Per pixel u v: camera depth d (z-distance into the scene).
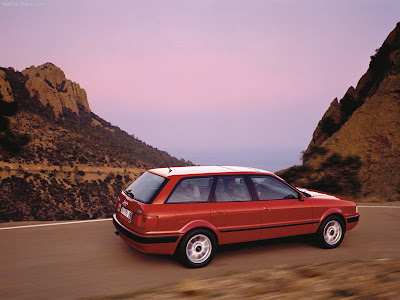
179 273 5.07
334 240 6.39
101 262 5.50
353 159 14.40
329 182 13.73
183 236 5.25
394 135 25.48
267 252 6.12
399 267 4.49
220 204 5.55
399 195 15.13
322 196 6.55
